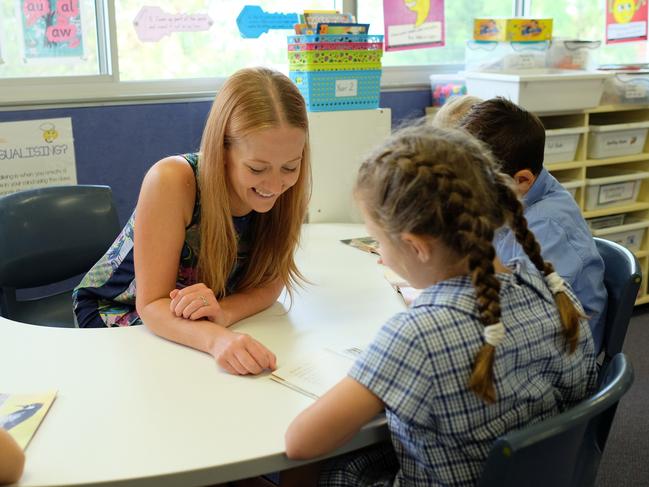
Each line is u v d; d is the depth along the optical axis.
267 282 1.55
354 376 0.97
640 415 2.41
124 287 1.62
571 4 3.45
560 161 2.94
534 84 2.71
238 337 1.25
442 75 3.10
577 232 1.56
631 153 3.13
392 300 1.54
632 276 1.42
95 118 2.50
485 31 2.94
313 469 1.26
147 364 1.23
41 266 1.98
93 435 1.01
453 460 0.97
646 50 3.61
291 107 1.40
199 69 2.69
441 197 0.96
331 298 1.55
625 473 2.10
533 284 1.03
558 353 1.03
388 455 1.20
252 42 2.77
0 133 2.34
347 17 2.55
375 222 1.02
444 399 0.93
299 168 1.47
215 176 1.43
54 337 1.35
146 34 2.56
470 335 0.94
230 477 0.95
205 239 1.48
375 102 2.61
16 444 0.92
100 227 2.06
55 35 2.41
